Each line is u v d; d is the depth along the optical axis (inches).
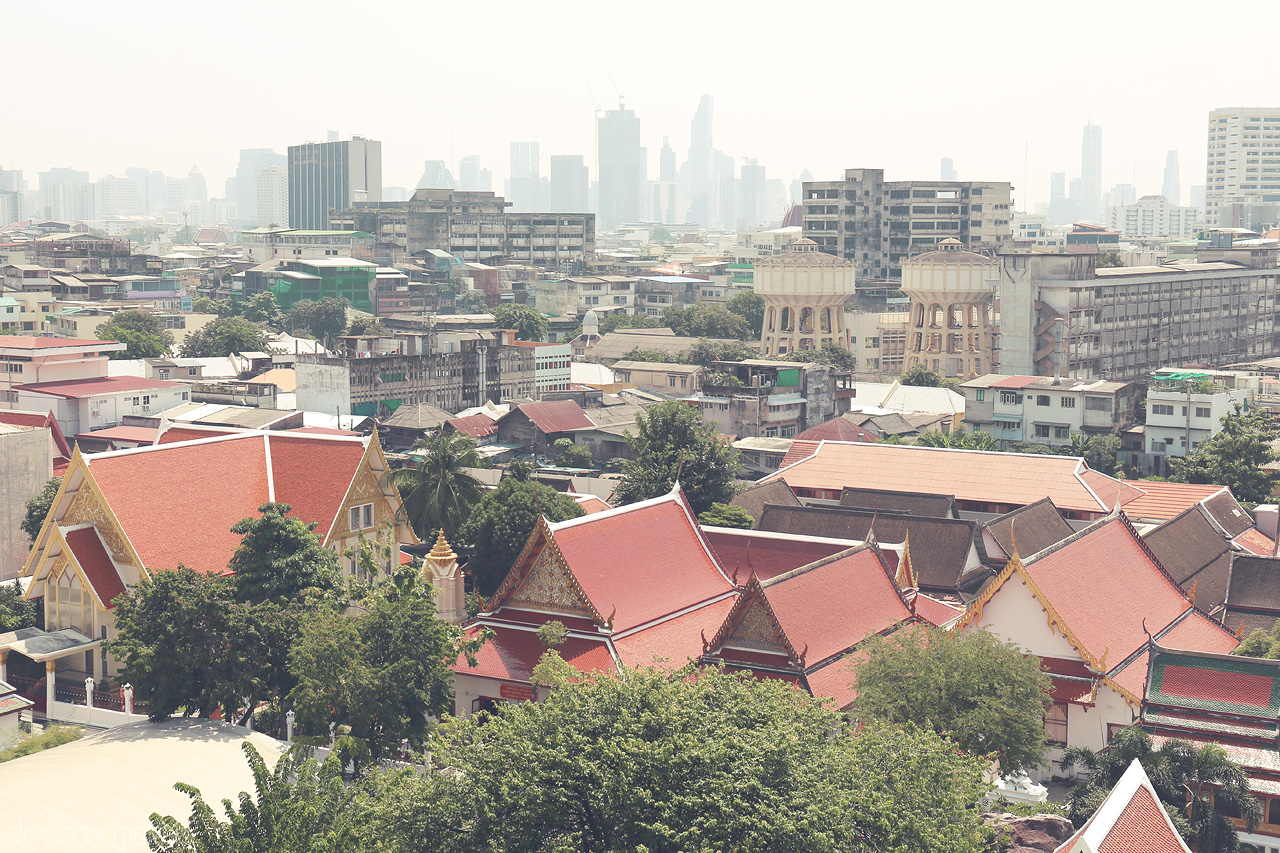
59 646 3085.6
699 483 5201.8
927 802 1882.4
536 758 1831.9
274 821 1754.4
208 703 2632.9
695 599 3363.7
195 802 1764.3
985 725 2501.2
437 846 1818.4
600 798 1786.4
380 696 2447.1
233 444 3622.0
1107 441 7027.6
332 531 3575.3
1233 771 2490.2
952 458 5295.3
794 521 4584.2
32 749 2608.3
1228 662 2827.3
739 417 7450.8
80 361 6855.3
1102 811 1833.2
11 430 4468.5
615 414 7485.2
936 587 4207.7
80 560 3169.3
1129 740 2578.7
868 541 3464.6
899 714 2541.8
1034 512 4601.4
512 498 4402.1
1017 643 3056.1
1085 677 3038.9
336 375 7337.6
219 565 3304.6
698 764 1803.6
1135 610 3366.1
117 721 2881.4
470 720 2065.7
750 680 2192.4
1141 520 4916.3
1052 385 7632.9
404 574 2719.0
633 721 1881.2
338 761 1931.6
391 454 6633.9
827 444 5585.6
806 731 1978.3
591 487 5841.5
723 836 1722.4
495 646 3120.1
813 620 3011.8
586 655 3002.0
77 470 3257.9
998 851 2178.9
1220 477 5944.9
